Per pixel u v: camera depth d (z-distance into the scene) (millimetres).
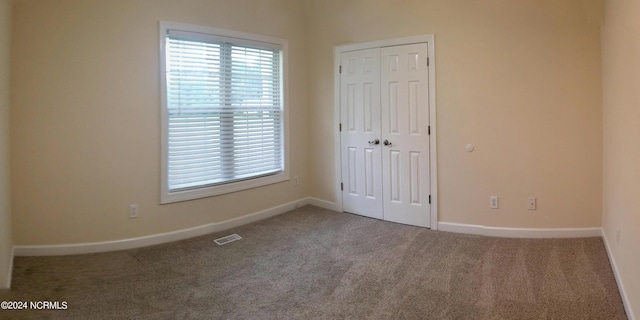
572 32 3119
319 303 2301
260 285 2557
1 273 2445
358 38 4082
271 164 4309
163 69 3350
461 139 3535
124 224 3258
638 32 1959
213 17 3639
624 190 2309
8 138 2797
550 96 3217
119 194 3227
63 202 3059
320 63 4449
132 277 2689
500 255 2990
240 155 3982
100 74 3098
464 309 2191
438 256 3014
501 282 2523
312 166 4641
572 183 3242
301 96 4555
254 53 4055
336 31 4266
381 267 2824
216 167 3785
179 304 2303
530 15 3211
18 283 2564
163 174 3408
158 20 3299
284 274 2730
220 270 2811
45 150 2984
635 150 2035
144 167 3322
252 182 4066
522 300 2279
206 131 3688
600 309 2158
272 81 4266
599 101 3107
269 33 4148
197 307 2268
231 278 2670
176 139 3494
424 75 3660
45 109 2959
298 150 4562
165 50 3359
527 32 3230
